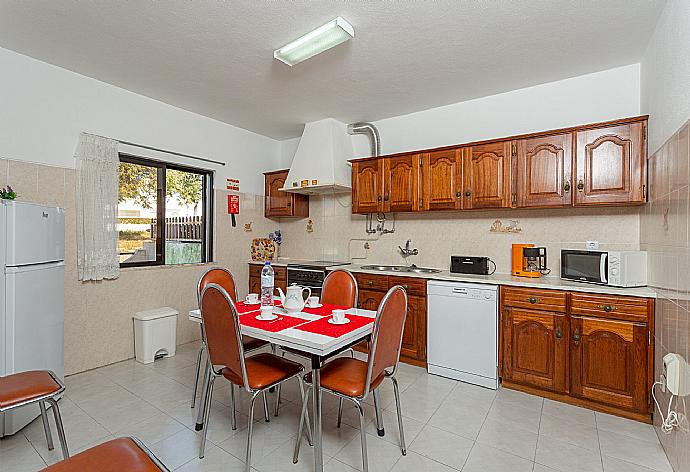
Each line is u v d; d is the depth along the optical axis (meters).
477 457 1.97
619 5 2.14
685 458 1.69
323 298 2.76
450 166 3.43
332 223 4.77
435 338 3.19
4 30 2.46
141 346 3.40
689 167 1.70
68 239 3.06
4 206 2.06
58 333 2.45
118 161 3.39
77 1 2.14
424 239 4.00
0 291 2.04
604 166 2.69
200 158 4.21
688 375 1.69
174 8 2.21
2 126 2.70
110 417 2.38
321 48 2.55
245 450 2.03
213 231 4.41
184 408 2.51
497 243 3.54
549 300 2.65
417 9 2.20
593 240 3.05
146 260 3.76
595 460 1.95
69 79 3.07
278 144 5.35
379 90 3.45
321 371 1.99
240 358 1.78
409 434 2.21
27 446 2.04
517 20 2.31
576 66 2.94
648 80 2.59
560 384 2.61
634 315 2.33
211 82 3.30
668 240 2.04
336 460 1.94
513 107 3.45
